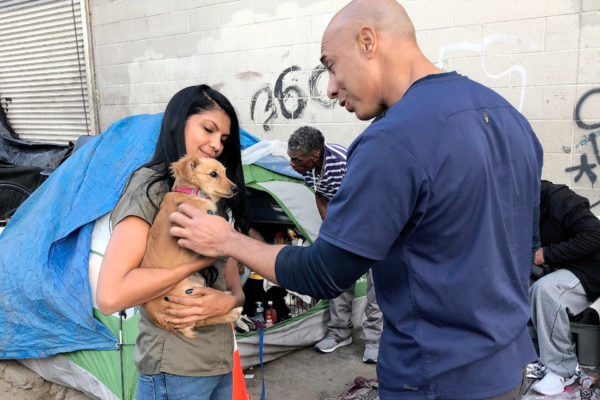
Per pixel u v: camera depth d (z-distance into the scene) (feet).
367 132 4.48
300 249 4.71
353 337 14.19
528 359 4.96
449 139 4.32
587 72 12.36
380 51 4.94
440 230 4.42
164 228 5.47
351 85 5.13
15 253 10.89
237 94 18.88
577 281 11.16
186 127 6.11
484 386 4.57
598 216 12.66
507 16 13.25
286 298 13.82
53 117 26.03
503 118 4.78
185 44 19.88
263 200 13.46
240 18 18.21
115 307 5.30
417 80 4.81
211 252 5.11
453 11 14.03
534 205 5.26
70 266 10.34
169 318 5.61
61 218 10.69
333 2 16.11
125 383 9.82
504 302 4.71
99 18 22.53
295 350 13.42
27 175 17.80
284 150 13.74
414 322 4.68
